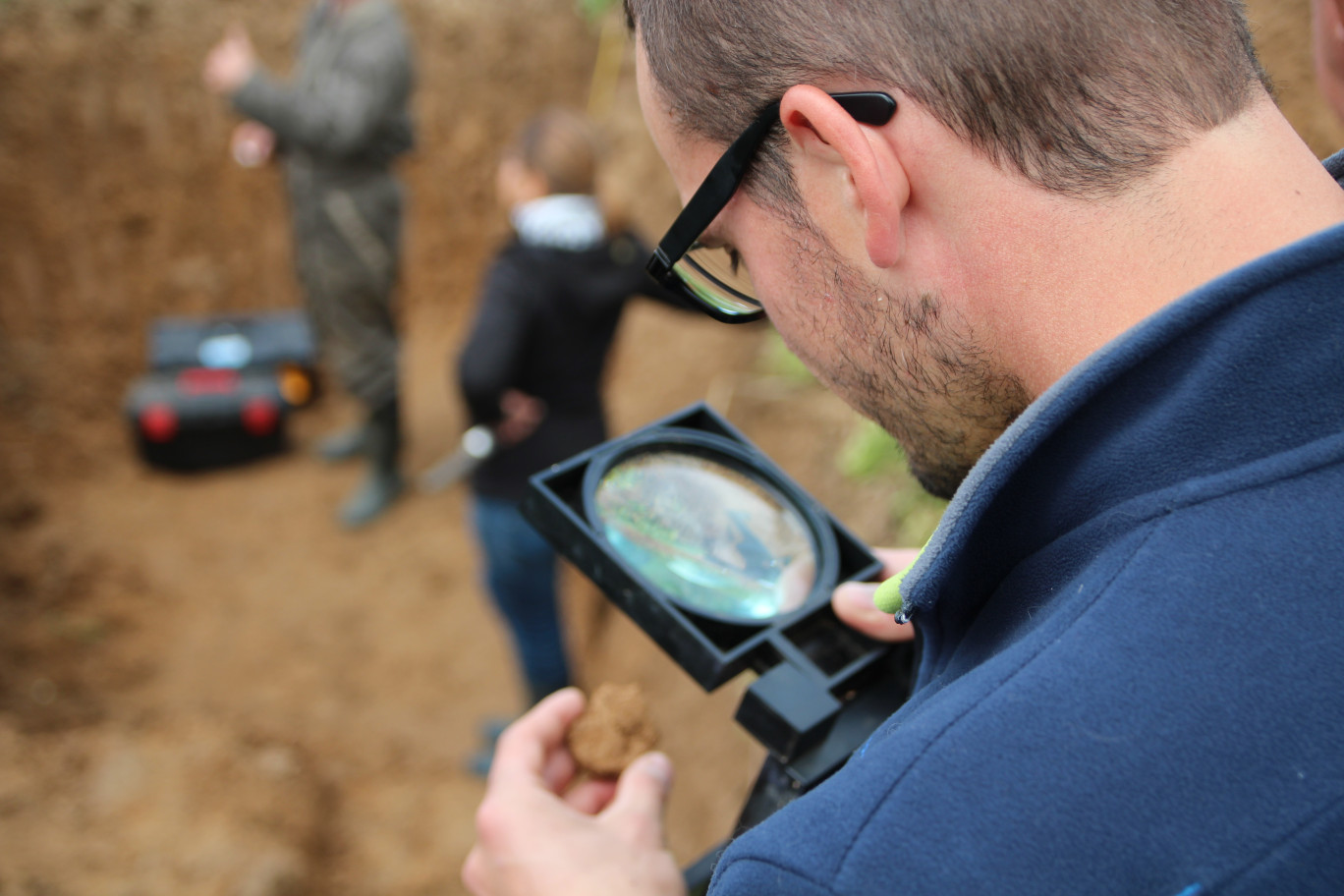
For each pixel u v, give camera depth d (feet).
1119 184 1.59
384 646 12.28
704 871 2.84
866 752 1.63
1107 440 1.58
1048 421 1.58
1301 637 1.37
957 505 1.72
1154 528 1.50
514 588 9.05
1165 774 1.34
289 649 12.12
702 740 9.32
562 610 9.70
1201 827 1.32
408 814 10.41
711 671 2.48
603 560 2.61
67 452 14.23
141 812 9.37
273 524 13.78
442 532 13.84
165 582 12.77
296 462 14.82
